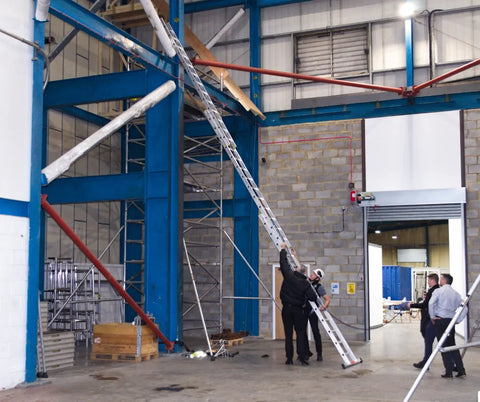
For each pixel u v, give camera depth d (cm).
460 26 1608
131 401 786
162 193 1300
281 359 1208
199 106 1561
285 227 1684
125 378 968
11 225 880
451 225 1672
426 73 1620
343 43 1717
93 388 877
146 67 1261
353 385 903
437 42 1620
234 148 1354
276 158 1714
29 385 886
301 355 1125
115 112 1766
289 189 1692
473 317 1484
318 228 1652
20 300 889
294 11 1761
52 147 1591
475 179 1528
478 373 1019
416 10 1642
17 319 882
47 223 1560
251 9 1777
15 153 891
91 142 1047
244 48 1803
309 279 1184
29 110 921
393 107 1617
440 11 1619
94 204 1739
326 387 887
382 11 1678
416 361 1178
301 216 1672
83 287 1582
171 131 1306
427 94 1587
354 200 1609
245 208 1733
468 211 1526
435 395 818
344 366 1081
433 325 1024
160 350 1275
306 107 1694
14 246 884
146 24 1773
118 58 1886
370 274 1944
